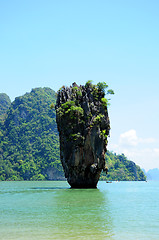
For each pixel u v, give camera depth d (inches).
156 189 3174.2
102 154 2655.0
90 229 818.8
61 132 2714.1
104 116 2716.5
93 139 2613.2
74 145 2588.6
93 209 1210.6
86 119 2640.3
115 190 2699.3
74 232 781.9
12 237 728.3
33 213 1082.1
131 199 1710.1
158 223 914.1
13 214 1058.1
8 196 1793.8
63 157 2689.5
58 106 2812.5
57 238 719.1
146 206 1354.6
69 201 1497.3
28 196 1788.9
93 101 2736.2
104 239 714.8
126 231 802.2
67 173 2689.5
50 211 1135.6
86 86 2807.6
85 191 2309.3
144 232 792.3
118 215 1063.0
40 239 709.3
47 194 1947.6
